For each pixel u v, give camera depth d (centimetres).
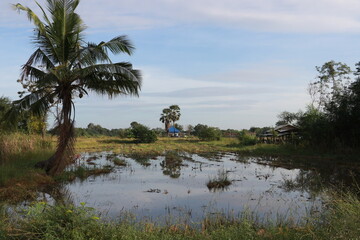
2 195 891
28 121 2256
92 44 1307
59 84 1245
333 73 3522
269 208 750
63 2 1217
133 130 4334
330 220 459
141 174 1401
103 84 1306
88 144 3762
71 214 447
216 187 1067
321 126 2275
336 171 1404
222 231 478
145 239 439
